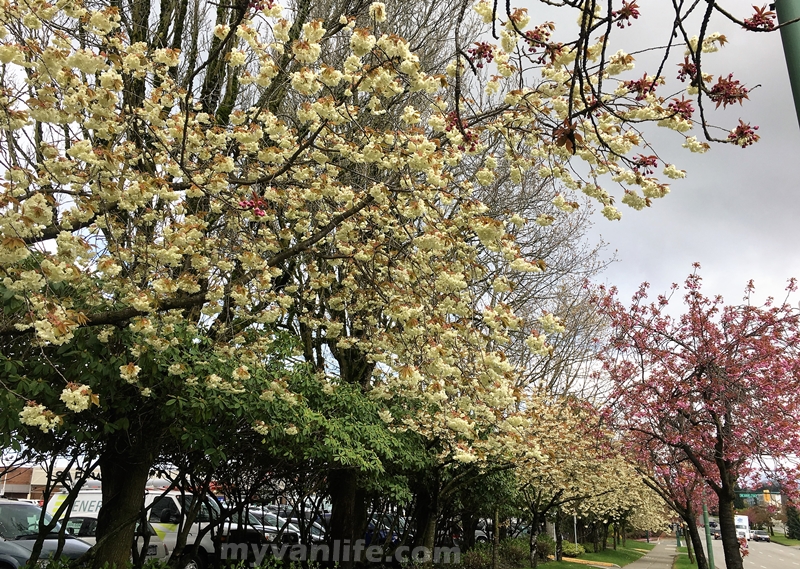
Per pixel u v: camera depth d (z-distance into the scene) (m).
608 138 4.36
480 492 11.78
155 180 4.42
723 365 8.95
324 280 6.34
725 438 8.59
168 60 4.91
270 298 5.84
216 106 7.51
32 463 6.33
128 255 4.84
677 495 11.86
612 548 32.47
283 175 5.33
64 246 3.80
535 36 3.88
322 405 7.54
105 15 3.92
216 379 5.29
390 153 4.61
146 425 5.82
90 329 4.98
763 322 9.28
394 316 4.87
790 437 8.55
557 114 4.64
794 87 2.87
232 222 5.44
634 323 10.18
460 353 5.19
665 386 9.48
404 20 9.01
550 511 19.25
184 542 7.20
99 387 5.05
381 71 4.12
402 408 9.03
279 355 7.01
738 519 47.88
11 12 3.47
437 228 4.78
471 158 8.73
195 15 7.46
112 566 5.78
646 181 4.23
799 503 9.44
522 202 10.48
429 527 10.63
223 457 5.96
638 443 9.90
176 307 4.72
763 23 2.93
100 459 6.04
